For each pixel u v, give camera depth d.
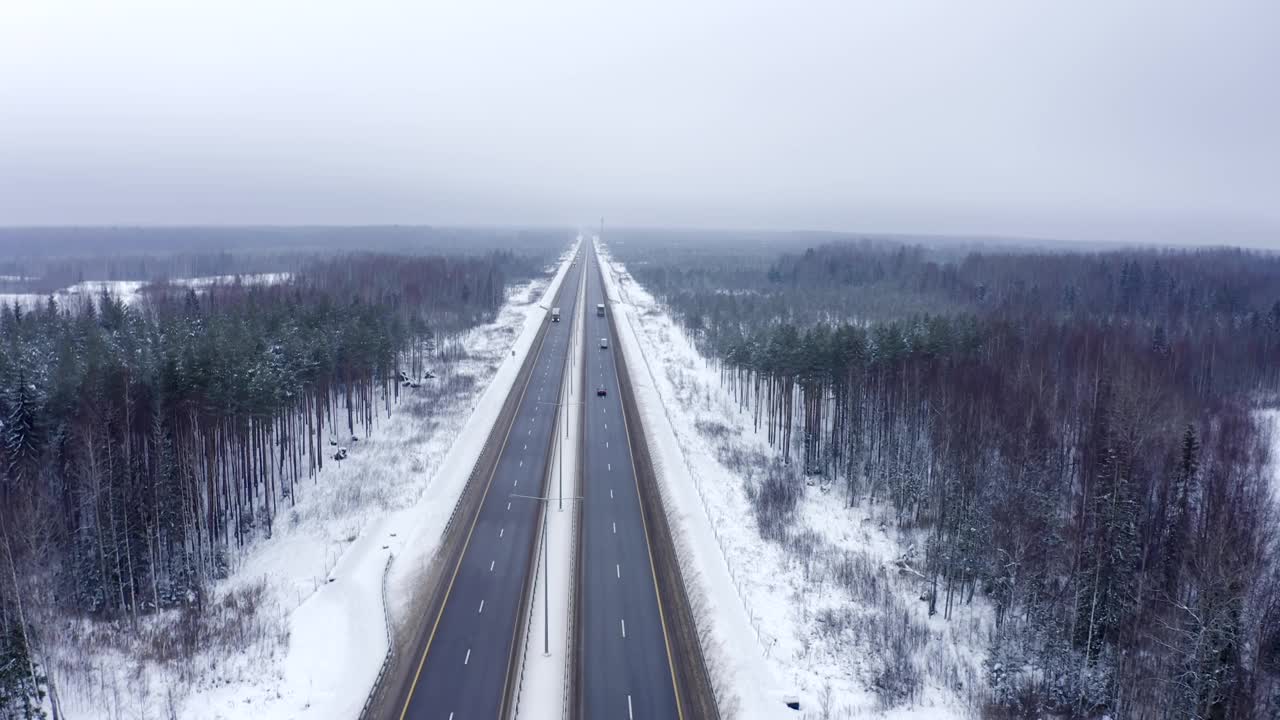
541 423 86.31
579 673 37.88
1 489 49.59
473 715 34.19
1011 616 45.91
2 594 40.19
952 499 56.22
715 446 79.31
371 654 39.38
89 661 40.16
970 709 37.94
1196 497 52.50
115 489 50.25
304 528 59.03
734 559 52.06
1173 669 36.34
